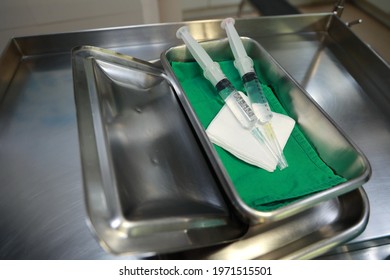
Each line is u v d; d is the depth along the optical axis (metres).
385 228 0.39
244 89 0.54
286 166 0.42
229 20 0.59
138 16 1.05
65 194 0.41
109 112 0.42
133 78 0.52
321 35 0.75
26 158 0.45
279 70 0.51
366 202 0.37
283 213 0.30
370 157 0.48
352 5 1.35
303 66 0.67
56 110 0.53
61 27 1.01
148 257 0.35
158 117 0.48
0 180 0.42
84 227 0.37
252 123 0.45
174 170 0.40
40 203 0.40
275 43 0.72
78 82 0.40
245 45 0.58
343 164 0.39
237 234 0.33
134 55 0.65
